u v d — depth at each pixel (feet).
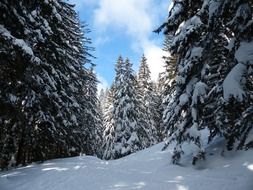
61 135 62.08
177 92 43.19
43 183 39.50
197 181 35.96
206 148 46.16
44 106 55.67
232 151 41.06
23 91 48.03
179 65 43.60
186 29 36.96
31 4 41.78
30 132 56.29
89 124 106.63
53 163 55.16
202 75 38.04
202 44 35.65
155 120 165.89
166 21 40.65
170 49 41.01
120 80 131.54
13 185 39.52
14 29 39.52
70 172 45.03
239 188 32.07
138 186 36.24
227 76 25.90
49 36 47.42
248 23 26.86
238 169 36.45
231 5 28.37
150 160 52.75
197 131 40.32
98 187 36.70
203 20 36.65
